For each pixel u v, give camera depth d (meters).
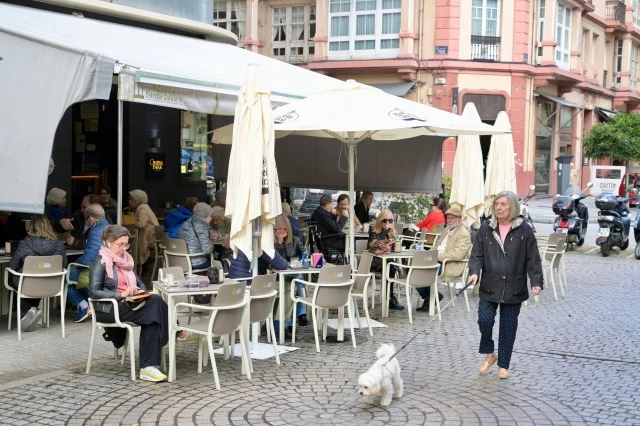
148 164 16.66
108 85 8.47
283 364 7.73
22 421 5.88
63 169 15.52
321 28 30.78
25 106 8.69
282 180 15.71
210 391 6.75
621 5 42.59
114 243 7.33
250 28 32.28
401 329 9.52
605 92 41.62
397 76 30.00
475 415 6.20
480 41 29.89
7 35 8.83
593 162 40.50
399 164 15.41
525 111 30.98
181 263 10.34
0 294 9.70
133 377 7.01
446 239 12.12
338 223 13.59
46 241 8.87
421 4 29.67
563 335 9.27
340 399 6.59
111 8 13.25
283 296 8.62
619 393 6.87
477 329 9.56
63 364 7.58
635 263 16.58
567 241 18.69
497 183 13.27
